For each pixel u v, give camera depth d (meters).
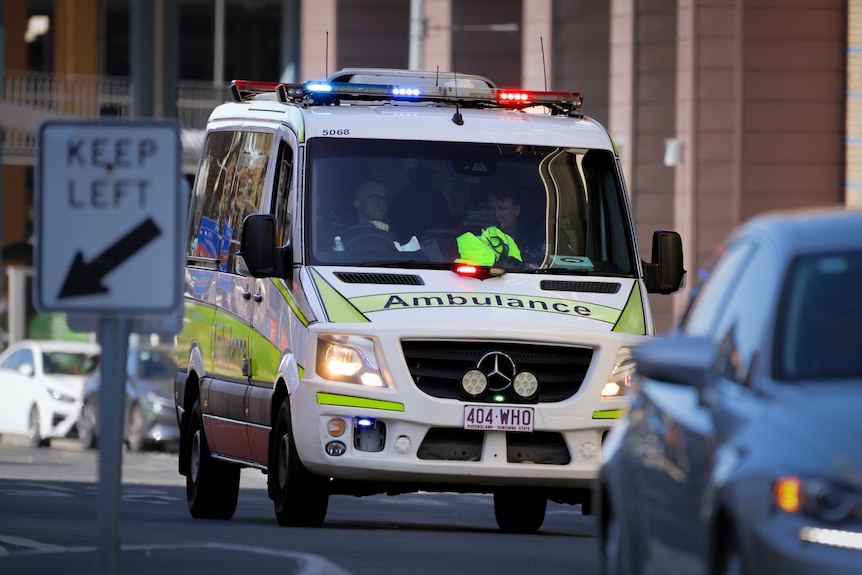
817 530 12.93
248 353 35.12
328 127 33.94
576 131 34.97
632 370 31.88
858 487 12.88
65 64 115.56
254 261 32.88
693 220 100.31
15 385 85.69
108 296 17.88
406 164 33.69
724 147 100.12
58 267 17.91
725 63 100.12
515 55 104.69
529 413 31.28
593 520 42.06
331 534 30.52
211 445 37.44
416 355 31.28
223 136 39.22
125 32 115.31
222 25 113.81
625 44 100.94
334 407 31.19
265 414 33.78
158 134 17.91
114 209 17.91
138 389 79.38
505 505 36.78
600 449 31.62
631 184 101.19
